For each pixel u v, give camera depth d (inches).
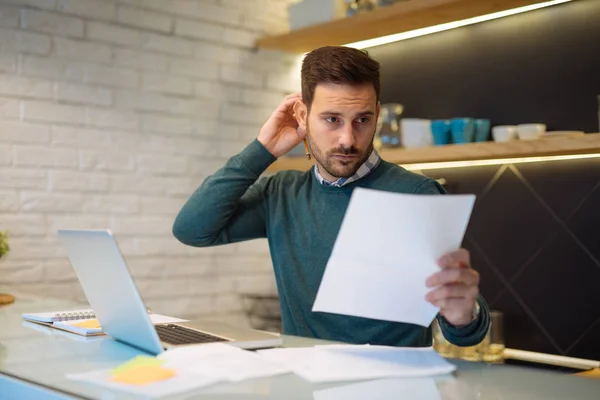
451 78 112.0
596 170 93.2
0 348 47.0
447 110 112.7
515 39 103.0
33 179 103.0
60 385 35.5
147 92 115.0
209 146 123.0
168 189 117.6
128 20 112.5
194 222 65.7
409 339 58.6
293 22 125.3
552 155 94.2
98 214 109.4
